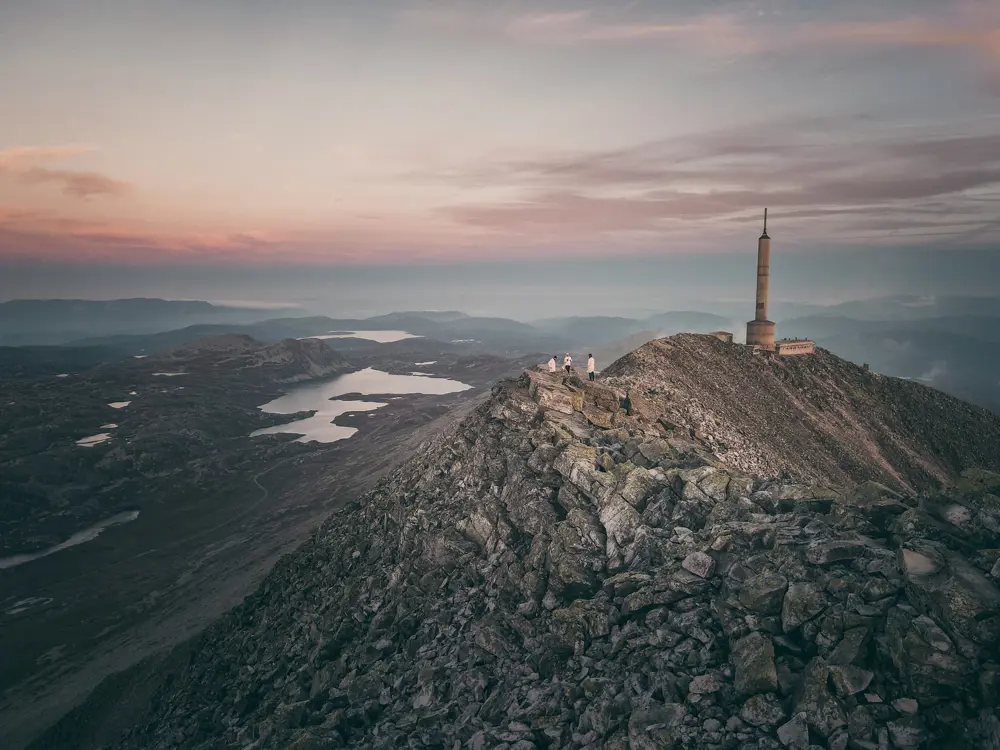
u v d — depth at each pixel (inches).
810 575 997.2
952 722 750.5
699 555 1155.3
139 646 4288.9
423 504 2128.4
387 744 1158.3
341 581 2169.0
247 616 2507.4
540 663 1177.4
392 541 2132.1
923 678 772.6
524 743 988.6
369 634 1743.4
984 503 996.6
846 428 5007.4
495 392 2455.7
